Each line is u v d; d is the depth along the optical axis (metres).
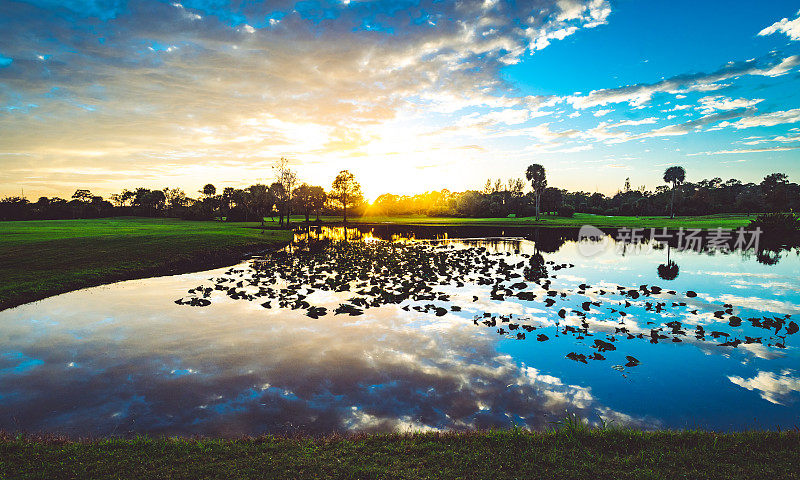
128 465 5.64
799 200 102.62
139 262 25.81
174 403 8.32
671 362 10.51
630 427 7.36
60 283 19.52
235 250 34.97
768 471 5.36
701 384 9.23
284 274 23.67
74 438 7.05
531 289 19.61
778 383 9.28
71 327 13.39
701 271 24.84
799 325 13.43
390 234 61.97
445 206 144.00
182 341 12.02
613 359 10.70
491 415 7.84
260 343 11.88
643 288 19.03
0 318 14.45
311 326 13.53
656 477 5.24
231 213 107.88
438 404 8.28
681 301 17.06
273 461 5.76
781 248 37.22
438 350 11.34
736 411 8.00
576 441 6.23
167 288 19.80
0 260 24.94
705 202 111.62
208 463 5.71
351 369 10.02
